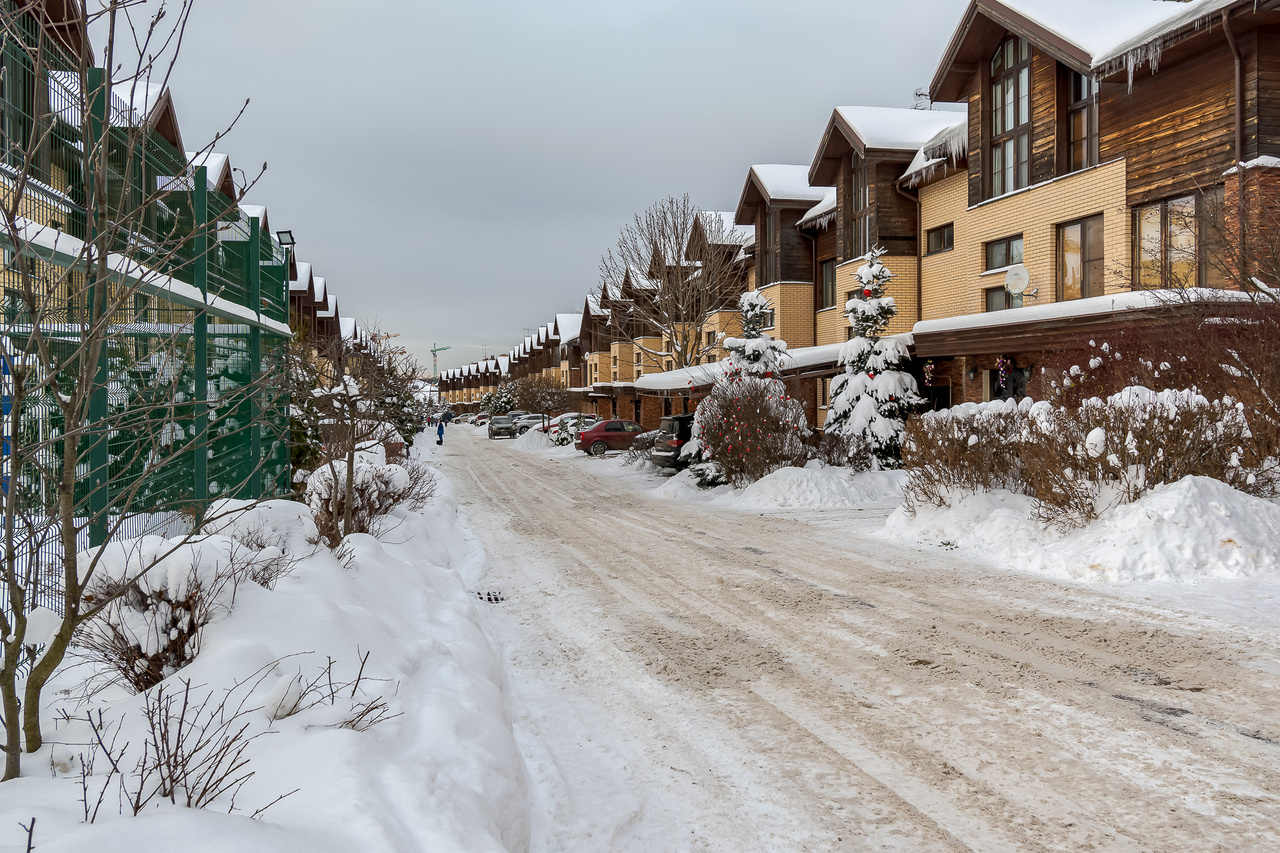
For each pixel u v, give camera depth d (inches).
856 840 142.8
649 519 586.6
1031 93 724.7
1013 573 350.3
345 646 180.4
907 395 713.0
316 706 150.1
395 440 765.9
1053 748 175.9
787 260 1179.9
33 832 95.7
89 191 120.3
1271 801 148.5
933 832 144.1
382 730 145.5
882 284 753.0
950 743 181.6
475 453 1537.9
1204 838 136.9
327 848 99.4
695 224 1179.9
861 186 991.6
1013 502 440.1
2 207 114.5
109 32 118.2
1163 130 583.5
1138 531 334.0
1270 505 339.6
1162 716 190.2
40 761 131.6
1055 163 693.9
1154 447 358.3
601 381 2365.9
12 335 142.1
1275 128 506.3
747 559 413.1
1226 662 224.1
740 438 709.9
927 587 333.1
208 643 169.2
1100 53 594.2
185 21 127.1
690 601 327.9
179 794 117.0
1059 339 560.1
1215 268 511.2
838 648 256.5
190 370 392.5
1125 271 616.4
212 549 198.8
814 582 352.2
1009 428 454.0
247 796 117.9
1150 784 157.2
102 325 122.6
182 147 623.2
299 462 673.6
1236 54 507.2
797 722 198.4
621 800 160.9
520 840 140.6
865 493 642.8
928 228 920.3
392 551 353.1
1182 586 306.0
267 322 579.5
